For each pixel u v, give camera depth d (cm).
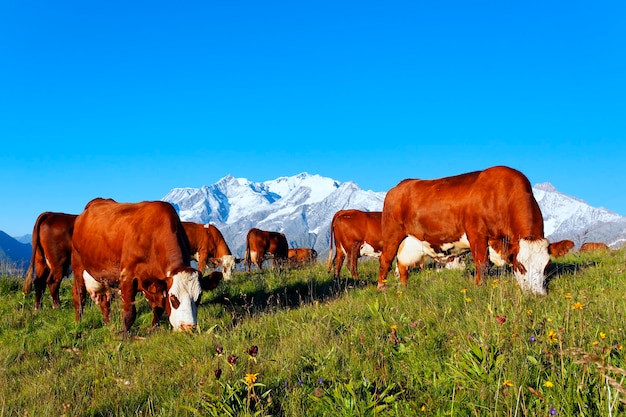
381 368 484
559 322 519
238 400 433
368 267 1795
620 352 430
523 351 448
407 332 590
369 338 592
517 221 973
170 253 934
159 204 991
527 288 810
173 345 758
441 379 436
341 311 788
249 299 1250
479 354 434
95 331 976
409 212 1173
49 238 1220
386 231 1242
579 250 1581
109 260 1002
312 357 555
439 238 1127
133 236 952
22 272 1454
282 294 1325
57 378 652
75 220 1227
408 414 389
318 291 1365
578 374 399
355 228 1659
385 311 712
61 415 499
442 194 1107
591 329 497
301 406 441
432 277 1202
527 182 1008
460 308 691
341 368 505
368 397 408
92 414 494
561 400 366
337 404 418
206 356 652
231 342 695
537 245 870
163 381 566
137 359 734
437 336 552
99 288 1057
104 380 611
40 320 1094
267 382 495
